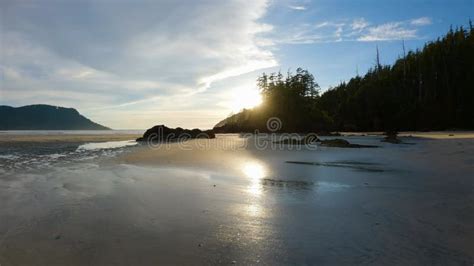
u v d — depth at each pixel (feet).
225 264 11.50
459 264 11.39
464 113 186.80
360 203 20.22
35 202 20.13
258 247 13.01
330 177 30.91
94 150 61.21
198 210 18.56
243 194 23.09
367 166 38.83
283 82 204.23
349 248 12.84
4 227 15.38
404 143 82.12
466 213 17.60
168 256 12.14
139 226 15.57
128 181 27.86
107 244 13.26
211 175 31.86
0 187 24.84
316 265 11.39
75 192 23.16
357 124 216.74
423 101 203.72
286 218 17.04
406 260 11.73
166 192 23.44
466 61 200.64
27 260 11.85
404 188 24.99
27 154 51.98
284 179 29.73
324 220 16.66
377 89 218.59
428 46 238.89
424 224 15.75
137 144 83.20
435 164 39.14
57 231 14.82
